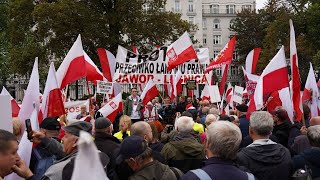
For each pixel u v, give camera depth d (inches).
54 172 165.9
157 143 257.8
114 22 1393.9
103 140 231.9
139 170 171.2
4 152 133.5
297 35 1744.6
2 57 1710.1
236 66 3228.3
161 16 1439.5
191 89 802.8
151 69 573.0
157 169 172.2
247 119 332.2
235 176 140.6
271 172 182.2
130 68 569.0
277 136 285.3
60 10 1342.3
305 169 194.7
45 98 270.7
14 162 136.3
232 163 144.9
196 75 644.1
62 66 329.7
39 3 1417.3
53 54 1491.1
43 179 166.4
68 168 145.9
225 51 567.2
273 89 321.4
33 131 195.5
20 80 2309.3
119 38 1429.6
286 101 334.3
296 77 331.3
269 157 184.1
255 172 182.9
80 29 1381.6
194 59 610.9
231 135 144.5
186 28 1465.3
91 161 81.1
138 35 1424.7
